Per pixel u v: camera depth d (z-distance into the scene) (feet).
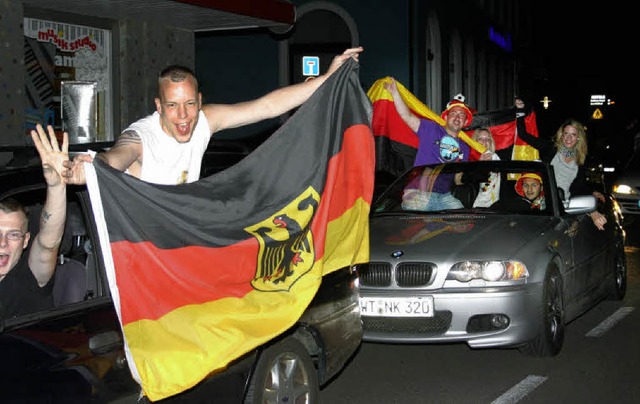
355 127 16.49
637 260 42.24
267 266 14.49
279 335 15.69
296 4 55.42
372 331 22.43
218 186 13.97
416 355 24.36
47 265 13.05
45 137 11.64
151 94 37.73
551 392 20.42
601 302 31.94
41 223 12.47
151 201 12.77
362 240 17.01
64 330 12.05
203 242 13.47
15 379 11.16
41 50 33.35
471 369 22.68
